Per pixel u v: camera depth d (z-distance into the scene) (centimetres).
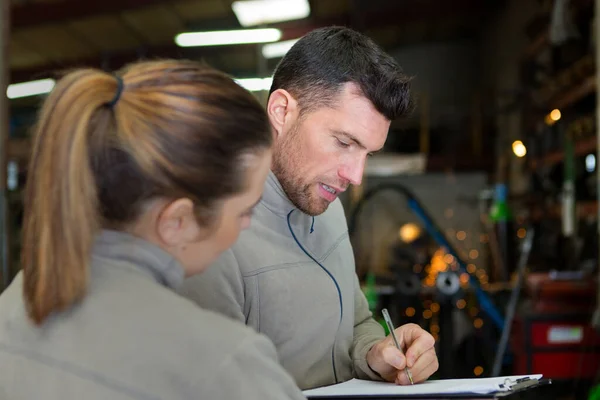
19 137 884
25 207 70
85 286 67
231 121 70
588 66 463
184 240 73
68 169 66
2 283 315
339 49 115
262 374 68
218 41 860
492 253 745
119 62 930
